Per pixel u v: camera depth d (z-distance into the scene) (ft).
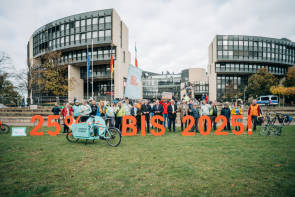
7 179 12.35
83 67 133.49
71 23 122.52
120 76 120.37
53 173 13.44
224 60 156.76
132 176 12.89
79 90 133.08
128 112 35.78
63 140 26.23
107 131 22.88
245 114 62.49
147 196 10.05
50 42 131.54
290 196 10.07
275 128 30.07
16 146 22.29
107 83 132.05
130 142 24.63
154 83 247.50
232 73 164.76
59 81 106.83
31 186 11.30
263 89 129.59
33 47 147.84
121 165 15.20
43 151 19.86
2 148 21.24
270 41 161.99
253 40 158.61
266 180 12.15
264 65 166.09
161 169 14.25
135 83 31.94
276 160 16.35
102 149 20.77
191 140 25.75
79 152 19.44
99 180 12.21
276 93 124.77
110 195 10.18
